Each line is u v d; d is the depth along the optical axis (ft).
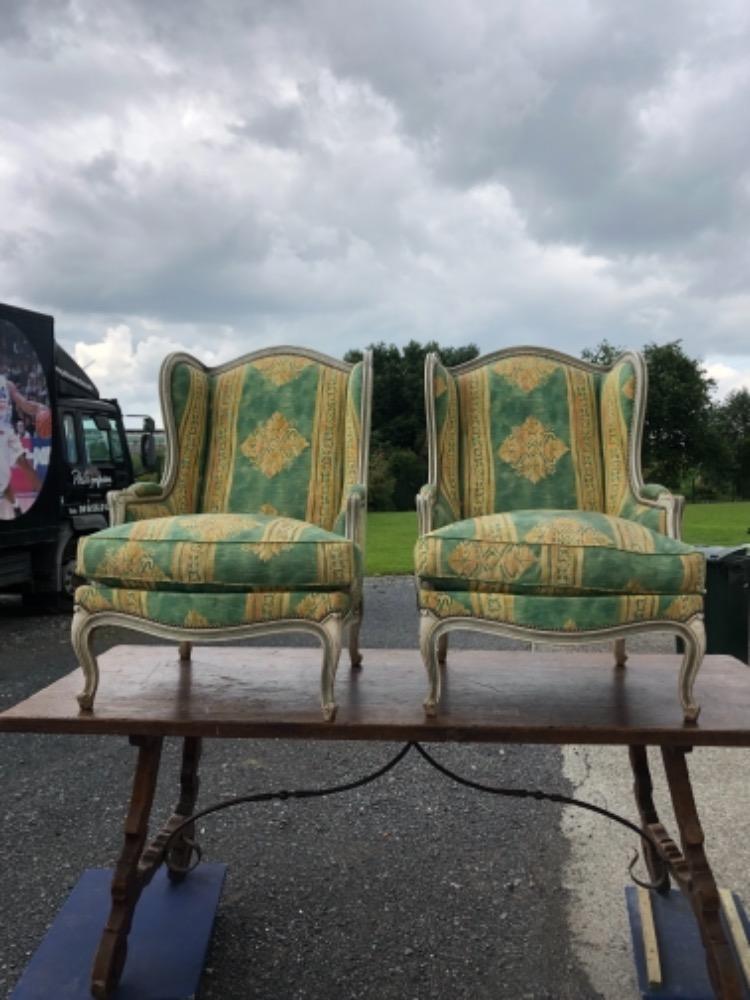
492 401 9.02
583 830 9.32
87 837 9.23
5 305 20.22
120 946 6.45
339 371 9.15
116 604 6.36
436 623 6.19
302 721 5.93
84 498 23.57
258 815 9.77
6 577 21.50
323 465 8.76
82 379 24.34
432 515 7.74
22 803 10.12
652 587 6.08
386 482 74.84
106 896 7.66
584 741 5.81
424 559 6.28
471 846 8.98
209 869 8.29
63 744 12.17
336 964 6.96
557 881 8.24
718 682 7.11
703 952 6.95
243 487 8.82
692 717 6.00
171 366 8.89
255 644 19.15
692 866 6.10
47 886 8.18
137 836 6.50
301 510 8.64
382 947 7.19
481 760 11.49
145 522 6.80
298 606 6.21
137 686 6.93
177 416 8.80
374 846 9.01
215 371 9.45
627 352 8.98
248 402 9.11
